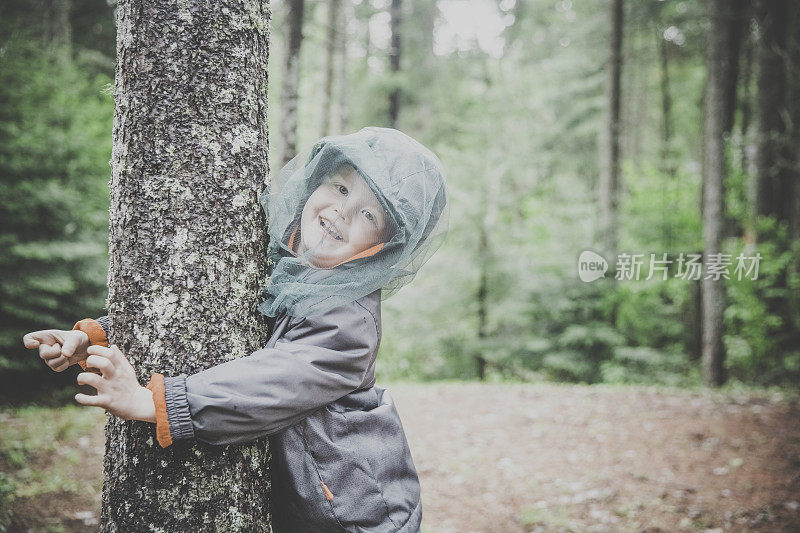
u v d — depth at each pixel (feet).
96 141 26.13
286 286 4.68
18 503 12.46
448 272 36.91
